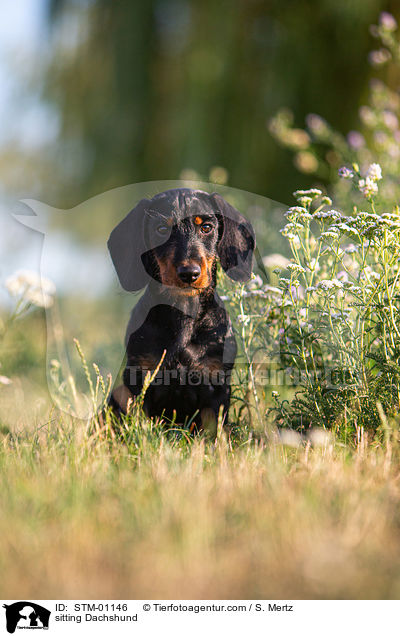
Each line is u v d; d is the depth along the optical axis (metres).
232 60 11.17
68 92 12.36
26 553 2.18
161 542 2.26
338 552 2.17
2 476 3.01
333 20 10.64
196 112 11.31
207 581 2.10
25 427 4.28
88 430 3.96
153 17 11.76
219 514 2.53
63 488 2.79
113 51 11.91
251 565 2.16
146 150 11.97
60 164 12.62
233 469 3.17
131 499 2.65
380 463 3.21
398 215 3.94
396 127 6.87
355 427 3.79
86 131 12.23
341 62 10.89
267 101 11.06
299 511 2.48
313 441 3.73
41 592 2.04
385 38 7.50
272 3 11.05
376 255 3.86
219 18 11.21
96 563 2.17
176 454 3.32
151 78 11.87
